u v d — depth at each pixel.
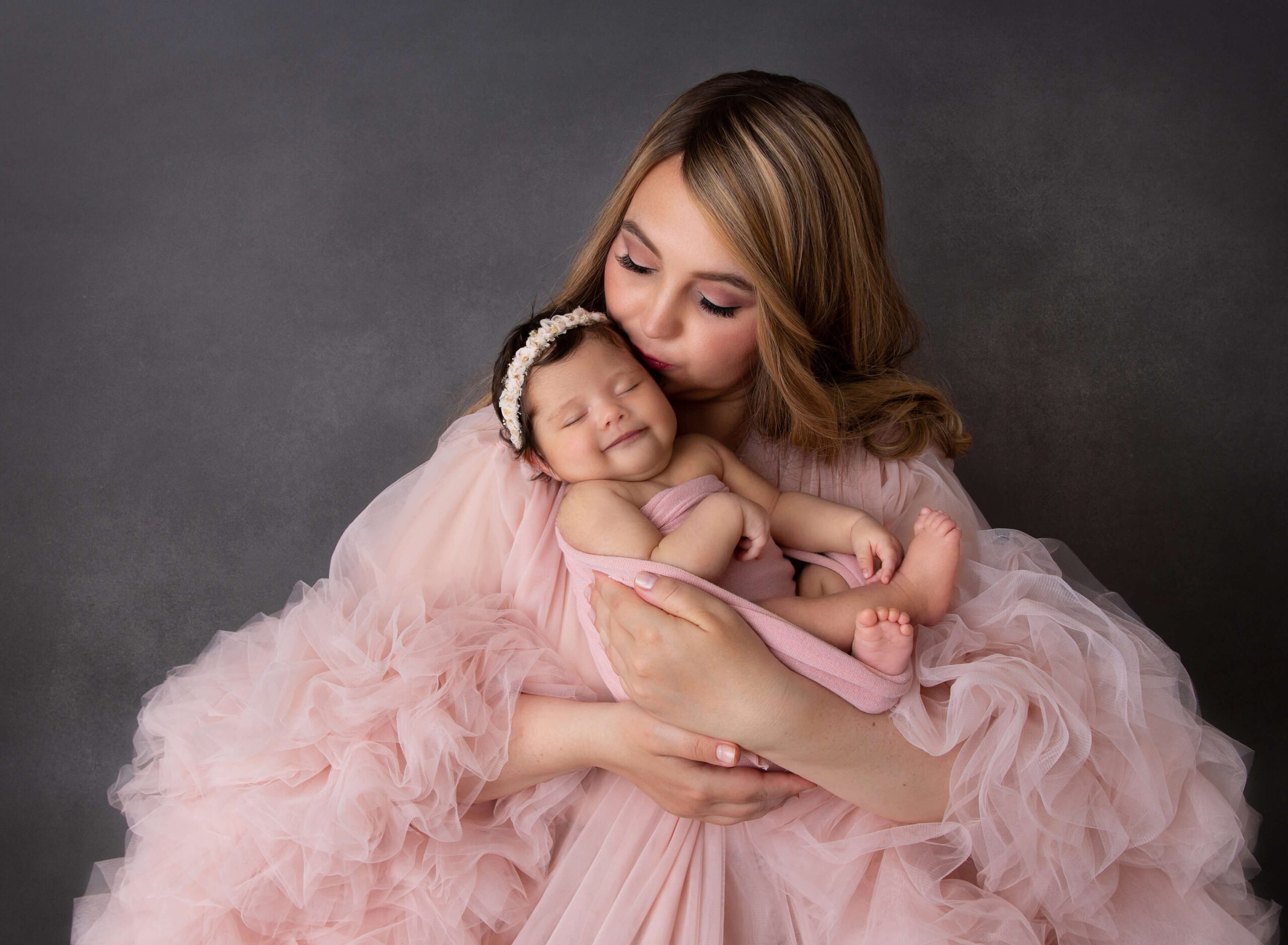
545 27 2.13
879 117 2.12
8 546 2.12
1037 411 2.18
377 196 2.14
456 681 1.22
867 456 1.54
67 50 2.06
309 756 1.19
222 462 2.15
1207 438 2.19
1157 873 1.23
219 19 2.09
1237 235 2.14
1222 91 2.11
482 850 1.25
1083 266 2.15
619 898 1.24
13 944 2.17
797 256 1.34
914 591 1.30
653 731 1.18
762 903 1.30
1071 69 2.11
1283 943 2.24
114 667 2.16
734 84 1.37
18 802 2.16
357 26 2.11
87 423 2.12
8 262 2.08
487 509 1.37
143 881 1.21
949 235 2.14
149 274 2.11
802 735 1.17
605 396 1.30
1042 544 1.49
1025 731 1.18
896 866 1.22
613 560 1.25
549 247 2.17
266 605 2.19
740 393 1.51
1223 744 1.28
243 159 2.11
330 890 1.18
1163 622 2.24
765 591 1.34
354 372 2.17
